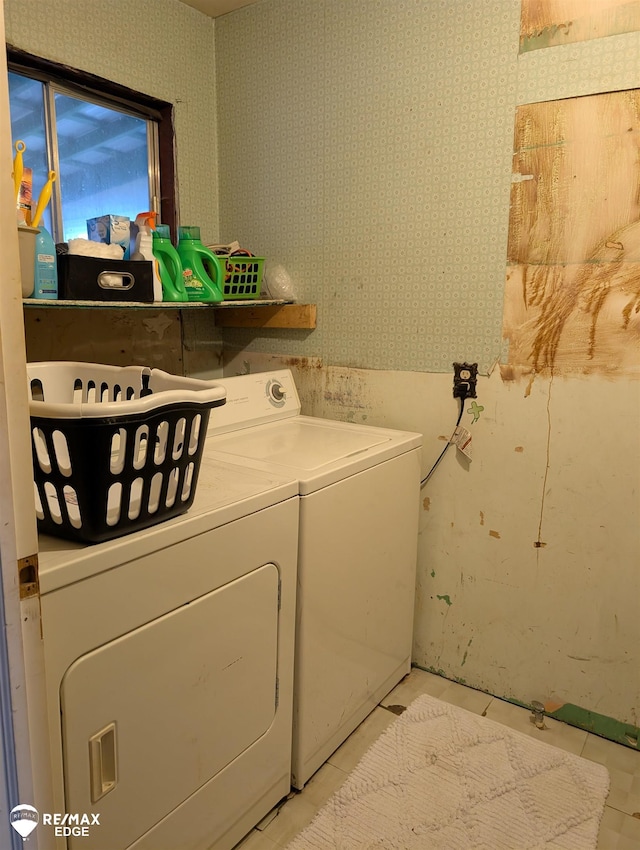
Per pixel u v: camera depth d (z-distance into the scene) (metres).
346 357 2.15
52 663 0.94
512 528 1.88
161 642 1.13
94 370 1.58
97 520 1.00
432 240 1.88
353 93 1.96
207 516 1.19
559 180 1.64
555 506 1.79
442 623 2.09
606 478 1.70
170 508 1.14
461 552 2.00
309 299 2.21
